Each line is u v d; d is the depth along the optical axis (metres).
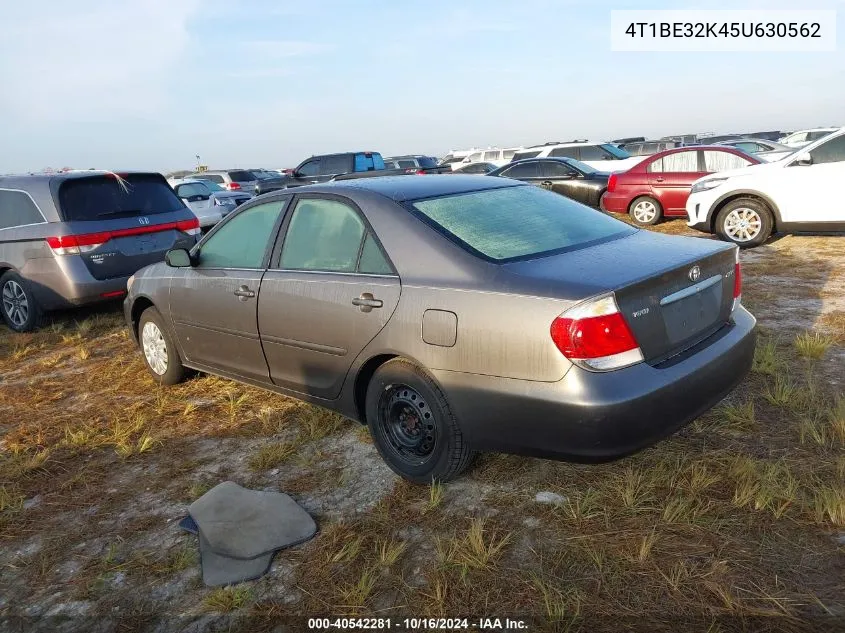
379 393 3.28
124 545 3.00
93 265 6.64
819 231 8.71
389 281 3.17
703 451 3.28
